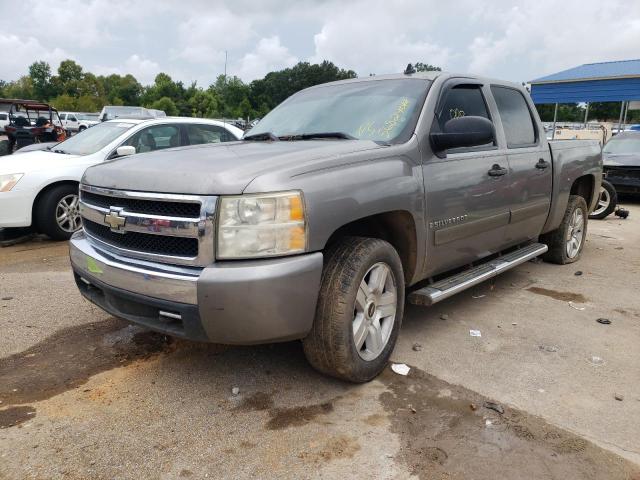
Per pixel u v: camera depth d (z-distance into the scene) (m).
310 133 3.92
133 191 2.91
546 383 3.28
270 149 3.29
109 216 3.02
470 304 4.73
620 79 21.73
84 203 3.41
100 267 3.07
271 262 2.65
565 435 2.74
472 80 4.32
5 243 6.84
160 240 2.83
